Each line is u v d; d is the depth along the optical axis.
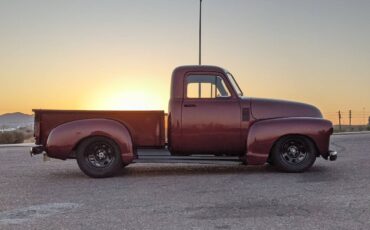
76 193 8.48
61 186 9.30
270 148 10.25
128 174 10.83
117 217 6.58
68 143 10.09
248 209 6.94
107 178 10.23
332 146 17.55
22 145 23.27
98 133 10.09
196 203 7.41
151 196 8.05
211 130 10.41
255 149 10.23
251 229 5.88
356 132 34.22
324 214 6.56
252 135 10.27
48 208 7.24
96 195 8.24
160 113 10.34
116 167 10.25
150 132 10.33
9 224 6.29
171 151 10.58
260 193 8.12
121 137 10.11
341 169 10.93
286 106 10.64
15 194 8.47
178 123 10.43
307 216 6.47
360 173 10.26
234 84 10.80
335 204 7.16
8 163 13.89
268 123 10.27
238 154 10.71
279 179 9.59
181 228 5.97
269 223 6.14
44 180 10.16
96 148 10.29
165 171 11.27
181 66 10.65
